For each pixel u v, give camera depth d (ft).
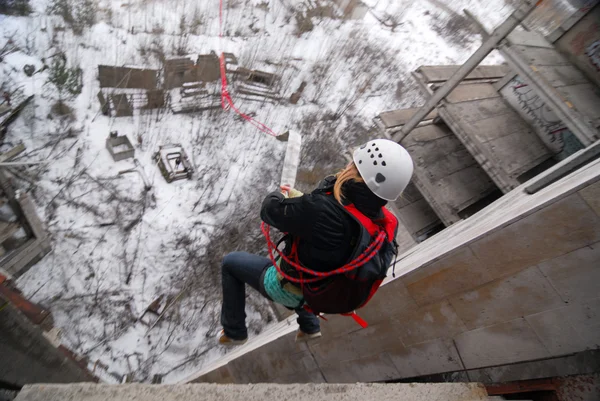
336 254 5.79
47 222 37.24
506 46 20.51
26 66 46.32
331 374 16.72
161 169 44.45
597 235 8.36
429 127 27.04
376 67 67.15
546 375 9.67
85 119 45.32
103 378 32.50
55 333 10.47
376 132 58.44
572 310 9.02
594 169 9.12
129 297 36.81
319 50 65.67
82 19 53.01
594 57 20.88
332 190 6.04
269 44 63.36
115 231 39.29
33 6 51.16
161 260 39.42
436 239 17.31
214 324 37.91
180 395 6.48
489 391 10.73
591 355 8.82
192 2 61.67
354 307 6.36
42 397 5.74
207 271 40.19
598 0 20.42
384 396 8.63
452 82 21.90
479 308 10.80
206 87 52.01
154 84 48.52
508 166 21.89
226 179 46.52
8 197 30.48
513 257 9.80
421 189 24.43
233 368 23.75
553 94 19.45
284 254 6.62
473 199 24.36
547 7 51.65
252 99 54.85
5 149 40.32
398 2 79.36
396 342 13.39
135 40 55.06
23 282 33.45
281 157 50.70
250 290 40.06
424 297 12.03
